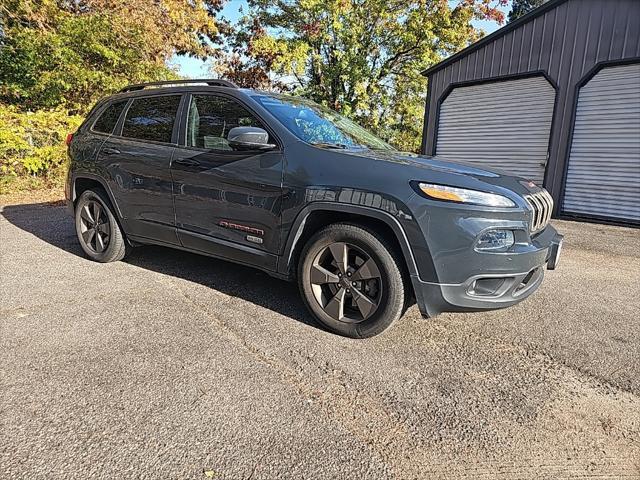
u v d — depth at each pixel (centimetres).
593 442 184
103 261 409
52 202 739
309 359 245
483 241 237
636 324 309
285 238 283
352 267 270
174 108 348
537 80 904
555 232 310
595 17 805
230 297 335
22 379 215
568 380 232
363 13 1574
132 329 274
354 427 189
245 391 212
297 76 1628
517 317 316
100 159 388
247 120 306
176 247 355
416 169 255
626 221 802
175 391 210
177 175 332
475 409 204
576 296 366
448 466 168
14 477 154
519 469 167
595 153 830
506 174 300
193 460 166
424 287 245
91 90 1064
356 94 1633
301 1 1502
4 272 378
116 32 1077
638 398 216
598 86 815
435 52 1603
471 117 1040
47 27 1046
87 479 155
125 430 181
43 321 282
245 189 296
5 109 904
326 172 266
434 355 255
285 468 164
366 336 269
